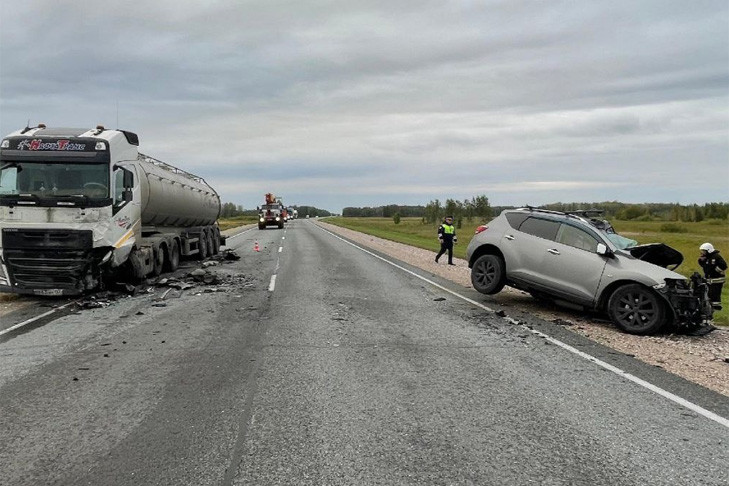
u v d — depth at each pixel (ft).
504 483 12.17
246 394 18.21
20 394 18.26
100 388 18.86
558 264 33.76
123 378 20.02
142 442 14.32
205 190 72.08
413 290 44.01
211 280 47.26
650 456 13.66
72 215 38.01
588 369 21.72
